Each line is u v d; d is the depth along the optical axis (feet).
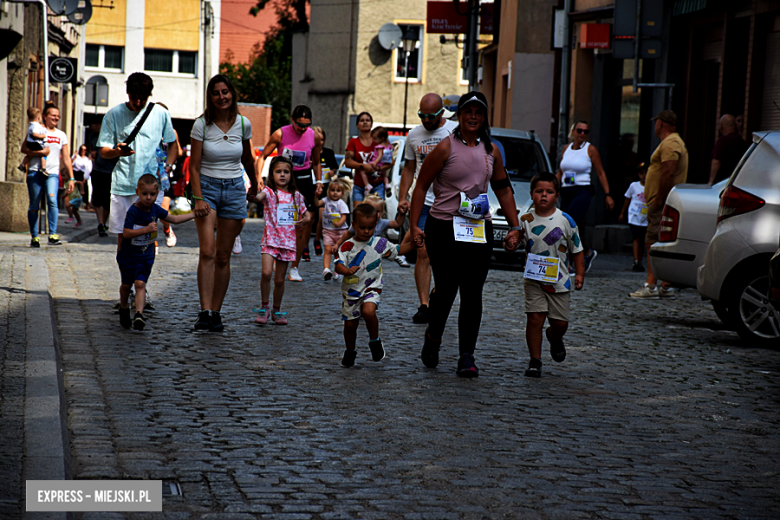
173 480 21.61
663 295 59.06
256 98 289.33
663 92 88.84
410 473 22.76
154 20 207.62
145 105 42.96
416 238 33.55
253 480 21.79
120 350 35.04
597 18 98.22
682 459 24.91
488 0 136.67
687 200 48.34
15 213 78.33
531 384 32.96
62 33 136.05
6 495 18.65
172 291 50.19
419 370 34.37
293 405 28.63
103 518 19.10
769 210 42.75
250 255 72.59
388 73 191.62
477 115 33.06
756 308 42.83
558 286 34.17
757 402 31.89
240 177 40.27
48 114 68.85
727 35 79.87
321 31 201.77
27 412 24.61
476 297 33.60
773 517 20.81
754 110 76.89
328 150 71.20
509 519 19.98
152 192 38.47
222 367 33.32
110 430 25.09
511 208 34.27
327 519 19.54
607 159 100.89
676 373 36.17
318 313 46.03
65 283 50.19
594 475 23.22
